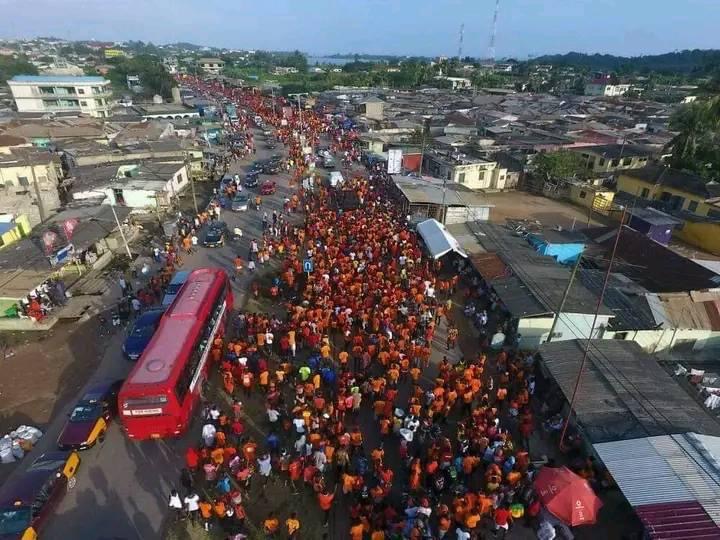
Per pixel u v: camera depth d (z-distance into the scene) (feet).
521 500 55.83
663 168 177.99
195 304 76.95
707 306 90.07
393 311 88.74
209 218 147.13
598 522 55.06
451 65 640.17
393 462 63.05
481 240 119.65
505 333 89.76
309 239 130.11
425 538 49.21
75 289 104.99
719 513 47.03
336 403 70.03
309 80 536.42
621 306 90.84
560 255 120.57
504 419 70.38
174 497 53.52
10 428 67.92
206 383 76.74
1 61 458.91
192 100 370.12
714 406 72.43
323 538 49.88
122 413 59.31
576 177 194.49
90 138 215.10
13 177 156.35
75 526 53.88
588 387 66.54
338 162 219.61
